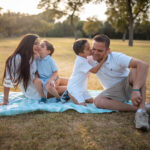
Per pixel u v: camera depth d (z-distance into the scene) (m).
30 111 2.82
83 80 3.26
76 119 2.60
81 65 3.12
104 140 2.07
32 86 3.31
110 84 3.16
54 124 2.41
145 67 2.62
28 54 3.04
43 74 3.47
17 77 3.11
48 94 3.50
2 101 3.35
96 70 3.07
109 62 2.93
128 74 3.00
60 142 2.00
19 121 2.50
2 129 2.25
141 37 69.88
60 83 3.81
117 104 2.95
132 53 16.27
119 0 30.11
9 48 18.41
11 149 1.87
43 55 3.38
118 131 2.28
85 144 1.98
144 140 2.09
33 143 1.97
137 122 2.33
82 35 76.12
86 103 3.42
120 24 35.22
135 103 2.50
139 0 28.91
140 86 2.54
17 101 3.37
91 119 2.62
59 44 29.72
